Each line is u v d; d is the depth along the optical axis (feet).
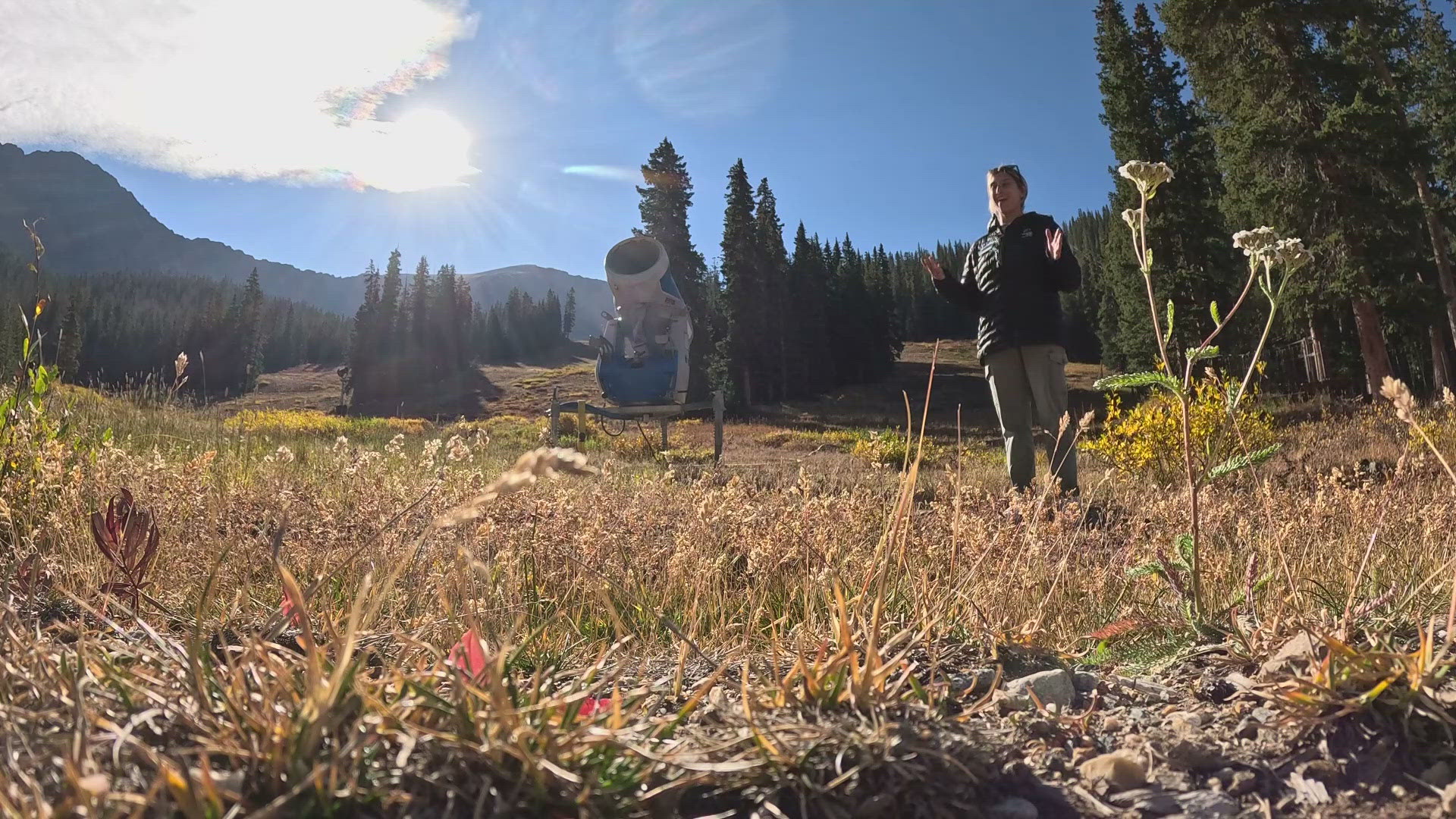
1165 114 94.53
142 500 11.29
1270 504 11.21
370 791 3.16
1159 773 4.25
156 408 28.73
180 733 3.59
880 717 4.26
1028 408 18.53
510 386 296.92
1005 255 18.13
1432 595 6.61
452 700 4.01
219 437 25.27
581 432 43.45
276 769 3.16
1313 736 4.42
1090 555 10.77
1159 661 5.99
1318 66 68.85
